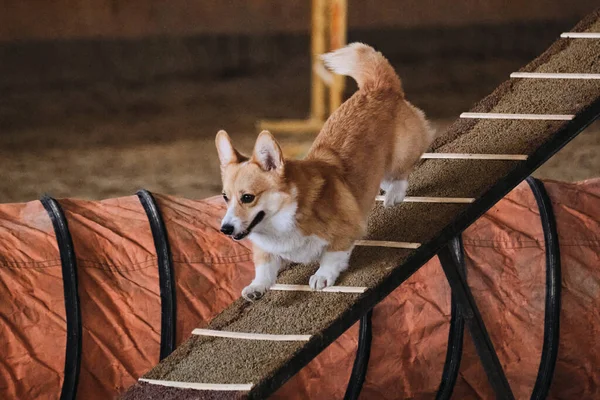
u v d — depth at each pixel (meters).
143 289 7.00
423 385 7.32
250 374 5.54
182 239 7.25
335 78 16.31
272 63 21.11
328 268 5.90
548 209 7.52
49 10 19.88
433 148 7.21
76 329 6.73
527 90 7.33
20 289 6.77
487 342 6.87
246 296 6.07
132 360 6.89
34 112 18.00
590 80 7.02
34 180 14.27
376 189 6.15
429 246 6.11
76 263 6.94
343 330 5.77
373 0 21.50
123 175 14.46
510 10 21.89
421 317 7.24
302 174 5.65
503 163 6.50
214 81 20.19
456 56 21.61
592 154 14.91
